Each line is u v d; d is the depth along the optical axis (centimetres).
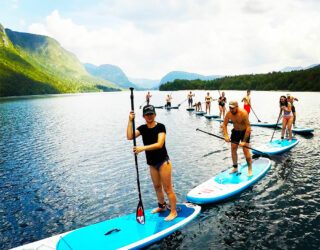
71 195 1103
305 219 827
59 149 1962
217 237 753
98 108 6397
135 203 998
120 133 2598
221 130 2459
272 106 5112
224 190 987
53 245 676
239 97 8712
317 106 4600
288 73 14700
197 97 10000
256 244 720
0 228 862
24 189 1187
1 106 7844
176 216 806
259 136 2106
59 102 9838
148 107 713
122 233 727
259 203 936
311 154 1495
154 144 722
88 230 741
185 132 2402
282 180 1124
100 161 1598
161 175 760
